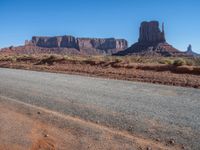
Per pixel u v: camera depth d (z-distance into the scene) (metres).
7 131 5.87
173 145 4.89
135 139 5.22
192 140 5.06
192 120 6.32
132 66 20.02
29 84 12.62
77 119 6.63
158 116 6.68
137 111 7.18
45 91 10.50
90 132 5.69
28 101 8.82
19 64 29.17
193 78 13.81
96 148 4.85
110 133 5.59
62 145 5.08
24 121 6.62
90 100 8.64
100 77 15.96
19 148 4.96
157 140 5.14
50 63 27.42
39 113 7.29
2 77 16.00
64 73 18.81
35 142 5.25
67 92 10.20
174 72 16.77
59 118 6.75
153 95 9.55
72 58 28.47
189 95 9.62
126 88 11.20
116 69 19.47
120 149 4.77
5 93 10.41
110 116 6.75
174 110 7.30
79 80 14.12
